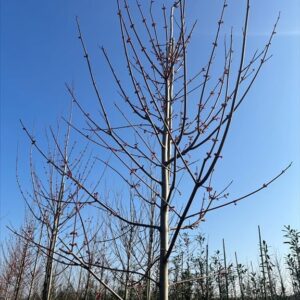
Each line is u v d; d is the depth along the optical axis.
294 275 20.73
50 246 6.92
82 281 10.01
